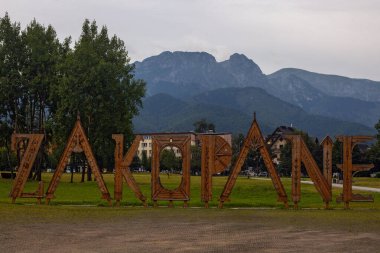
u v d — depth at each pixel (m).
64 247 15.73
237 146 183.88
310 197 45.12
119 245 16.20
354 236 18.44
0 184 62.16
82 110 71.50
